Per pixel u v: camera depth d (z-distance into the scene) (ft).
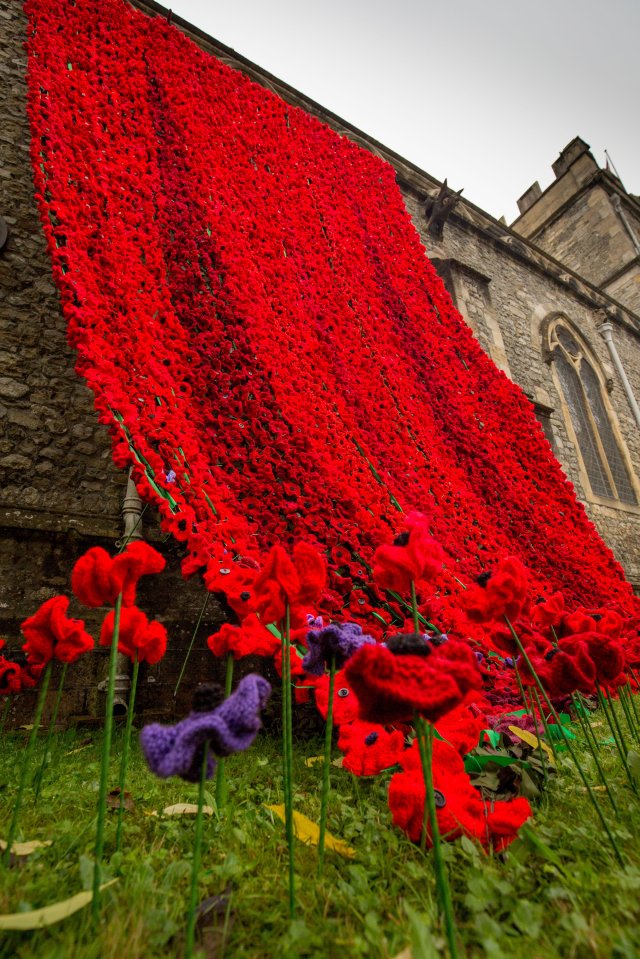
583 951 2.52
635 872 3.16
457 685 2.70
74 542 13.66
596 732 8.20
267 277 16.07
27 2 16.93
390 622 9.02
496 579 4.87
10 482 14.11
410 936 2.45
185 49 20.80
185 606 14.01
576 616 5.93
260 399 12.17
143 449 8.29
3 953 2.53
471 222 35.99
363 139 32.27
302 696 7.24
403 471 14.46
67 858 3.68
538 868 3.45
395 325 20.20
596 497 32.07
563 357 37.24
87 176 13.44
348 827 4.28
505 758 5.49
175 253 13.99
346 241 21.30
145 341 10.63
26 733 10.15
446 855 3.47
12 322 16.02
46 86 14.73
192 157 17.25
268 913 2.95
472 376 21.21
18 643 12.08
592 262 58.03
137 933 2.59
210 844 3.96
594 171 60.59
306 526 9.93
